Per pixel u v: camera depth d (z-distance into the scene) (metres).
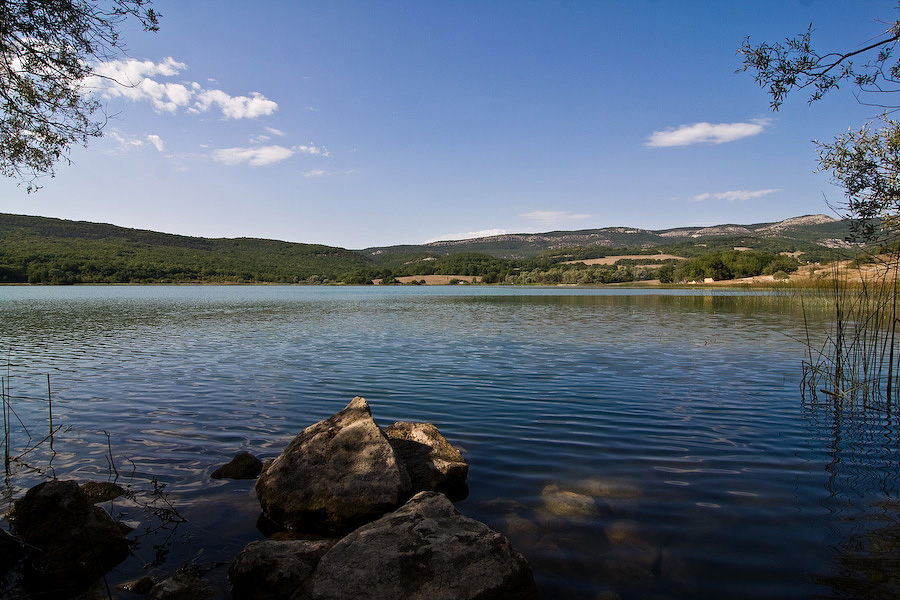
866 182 9.48
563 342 21.17
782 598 4.31
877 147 9.31
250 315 37.62
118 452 8.21
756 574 4.66
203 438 8.91
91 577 4.94
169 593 4.51
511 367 15.40
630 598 4.36
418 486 6.54
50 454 8.11
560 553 5.08
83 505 5.45
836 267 12.67
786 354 17.50
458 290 112.44
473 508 6.07
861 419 9.77
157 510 6.26
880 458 7.64
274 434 9.13
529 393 12.02
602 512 5.89
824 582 4.52
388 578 4.29
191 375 14.41
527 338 22.69
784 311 37.72
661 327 27.05
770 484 6.66
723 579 4.60
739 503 6.09
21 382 13.55
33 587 4.79
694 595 4.38
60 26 7.77
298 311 42.44
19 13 7.32
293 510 5.93
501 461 7.61
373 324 30.22
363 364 16.05
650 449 8.09
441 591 4.18
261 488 6.39
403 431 7.97
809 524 5.56
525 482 6.82
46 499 5.37
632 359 16.73
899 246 9.56
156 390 12.56
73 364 16.30
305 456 6.60
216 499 6.58
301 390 12.48
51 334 24.94
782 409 10.52
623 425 9.41
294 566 4.68
